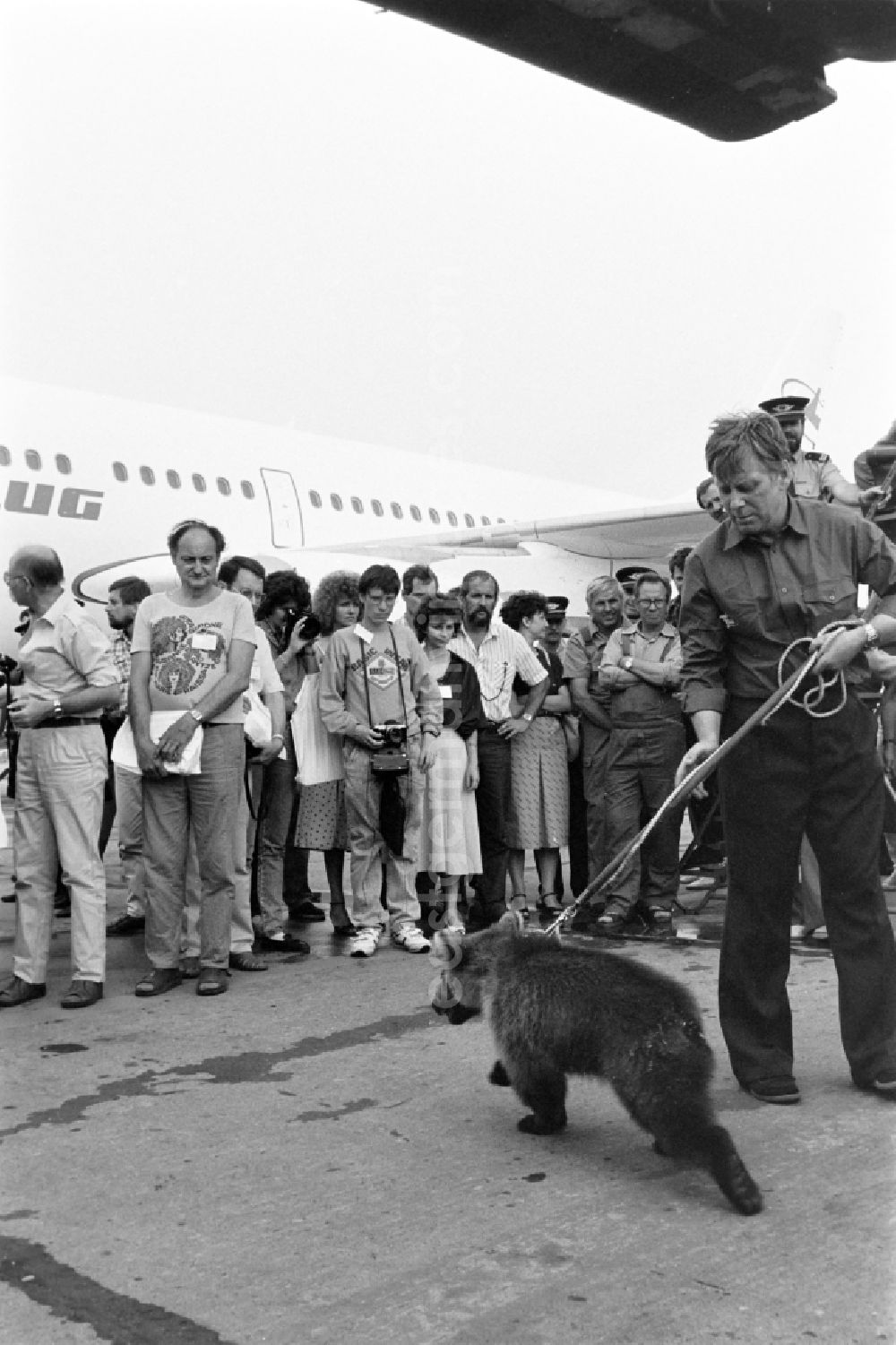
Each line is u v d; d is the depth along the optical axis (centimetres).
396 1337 186
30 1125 291
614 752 541
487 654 566
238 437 1375
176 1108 303
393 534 1472
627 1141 276
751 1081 300
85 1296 202
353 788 498
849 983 306
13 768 479
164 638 443
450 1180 253
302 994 428
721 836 609
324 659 501
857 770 301
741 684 308
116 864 783
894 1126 277
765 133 133
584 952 259
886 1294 196
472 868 542
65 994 431
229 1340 186
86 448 1223
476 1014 278
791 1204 234
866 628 292
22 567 419
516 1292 200
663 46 120
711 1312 192
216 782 434
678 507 1354
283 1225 230
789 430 527
